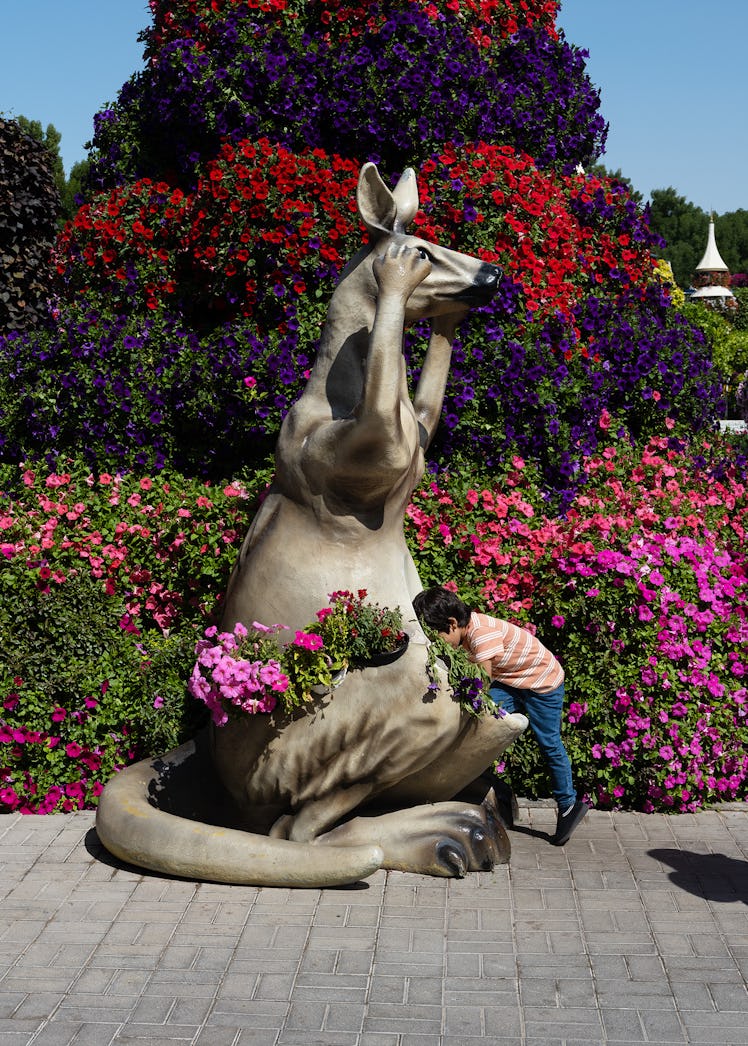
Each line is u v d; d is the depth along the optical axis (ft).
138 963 13.30
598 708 18.17
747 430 30.35
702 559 19.16
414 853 15.69
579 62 25.55
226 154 22.56
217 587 19.53
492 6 25.54
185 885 15.48
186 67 23.34
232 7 24.04
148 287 23.67
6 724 18.30
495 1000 12.44
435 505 19.72
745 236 245.86
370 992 12.62
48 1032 11.83
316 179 22.33
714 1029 11.84
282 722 15.52
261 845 15.25
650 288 24.89
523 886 15.37
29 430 23.20
